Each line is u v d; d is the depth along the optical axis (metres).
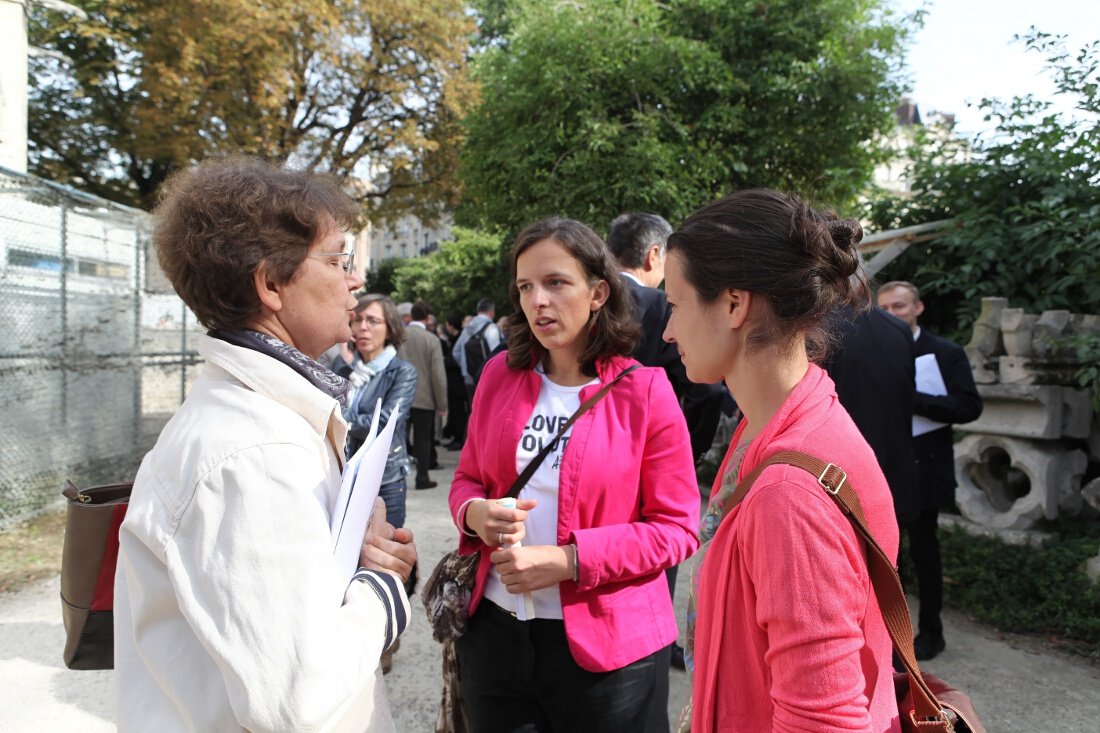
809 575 0.91
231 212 1.10
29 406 5.33
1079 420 4.29
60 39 14.17
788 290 1.05
